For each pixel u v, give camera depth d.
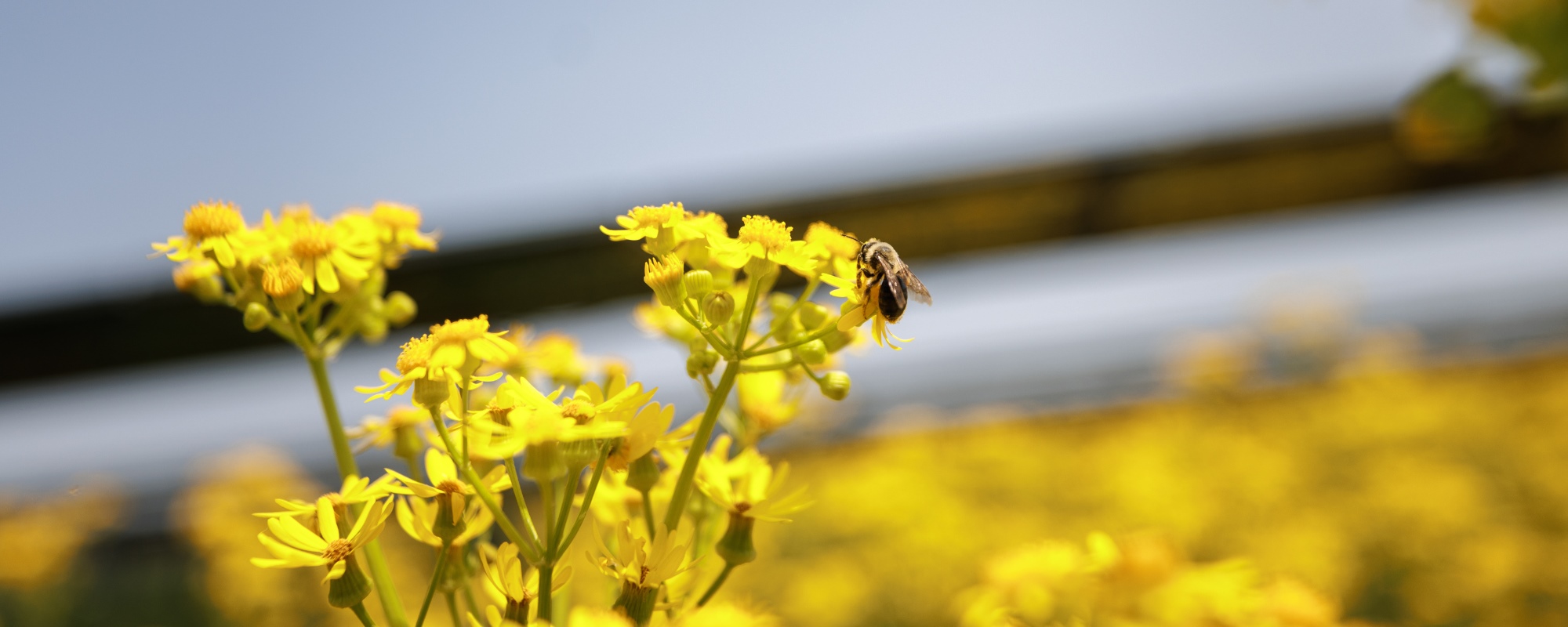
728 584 0.50
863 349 0.45
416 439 0.44
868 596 1.16
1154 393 1.81
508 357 0.40
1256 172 1.14
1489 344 1.92
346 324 0.45
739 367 0.41
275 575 1.05
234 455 1.13
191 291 0.46
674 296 0.40
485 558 0.41
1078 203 1.17
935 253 1.20
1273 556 1.16
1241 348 1.77
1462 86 0.47
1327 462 1.45
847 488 1.33
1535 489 1.26
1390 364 1.76
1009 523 1.26
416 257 1.10
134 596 1.21
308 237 0.44
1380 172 1.12
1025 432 1.61
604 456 0.40
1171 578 0.48
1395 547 1.19
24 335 1.07
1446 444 1.46
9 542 1.11
